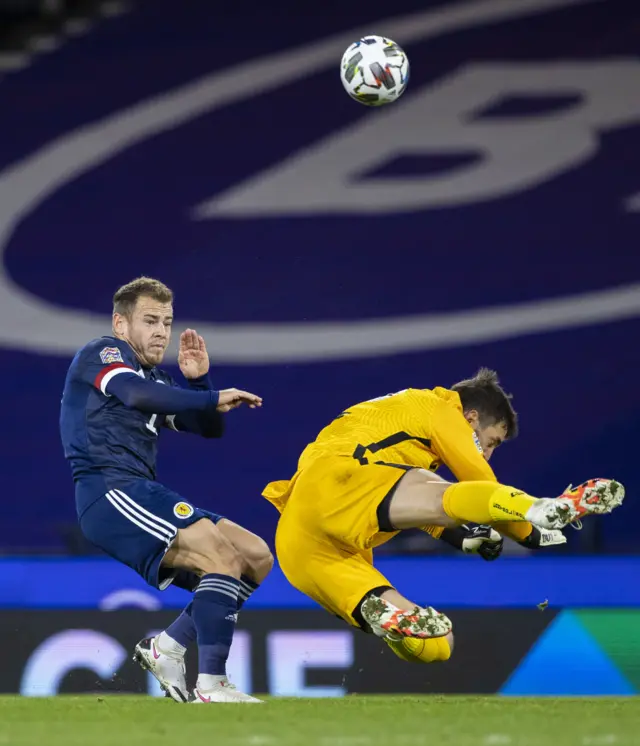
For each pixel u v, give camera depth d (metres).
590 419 45.94
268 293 48.28
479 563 26.39
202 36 52.22
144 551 16.89
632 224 48.28
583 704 16.56
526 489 45.19
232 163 50.09
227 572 16.83
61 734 11.88
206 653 16.66
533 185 48.91
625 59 50.38
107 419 17.53
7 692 24.70
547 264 48.09
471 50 51.00
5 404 46.97
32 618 25.00
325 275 48.44
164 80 51.59
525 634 24.88
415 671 24.59
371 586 16.83
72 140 50.72
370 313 47.81
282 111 50.72
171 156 50.31
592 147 49.25
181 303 48.34
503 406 18.23
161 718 13.75
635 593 26.08
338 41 51.72
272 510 45.03
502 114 50.00
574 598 26.08
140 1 52.88
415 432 17.33
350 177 49.56
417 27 51.50
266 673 24.48
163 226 49.53
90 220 49.62
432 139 49.88
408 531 35.25
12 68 51.72
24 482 45.91
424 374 47.03
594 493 14.62
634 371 46.44
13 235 49.41
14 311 48.31
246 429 46.19
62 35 52.31
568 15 51.06
